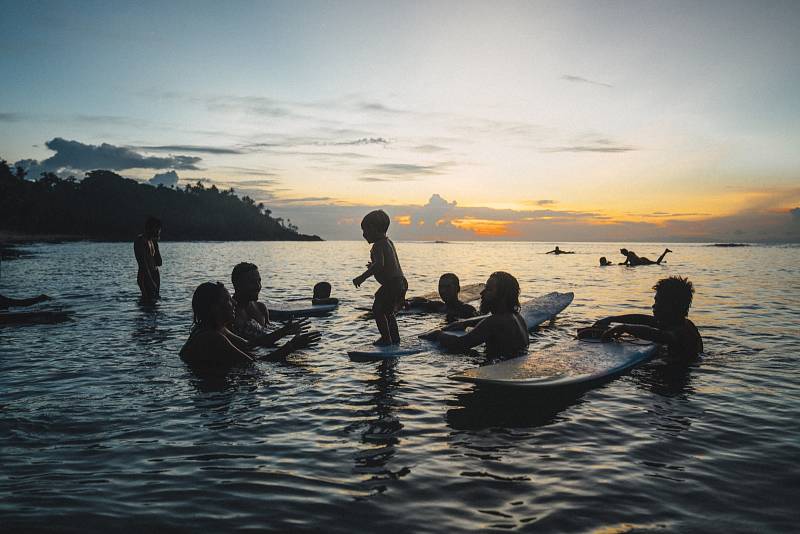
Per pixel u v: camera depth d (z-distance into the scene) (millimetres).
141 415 4395
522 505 2885
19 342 7301
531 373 5445
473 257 42156
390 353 6637
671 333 6469
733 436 3924
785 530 2621
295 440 3861
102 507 2863
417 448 3713
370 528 2648
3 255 37531
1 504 2877
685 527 2652
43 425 4141
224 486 3129
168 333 7984
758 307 11055
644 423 4223
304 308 10359
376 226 7207
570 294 11086
